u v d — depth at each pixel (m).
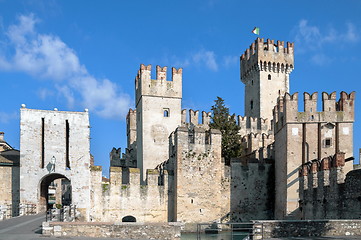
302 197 43.38
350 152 49.38
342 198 33.94
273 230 28.36
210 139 54.78
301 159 49.53
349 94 50.53
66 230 29.06
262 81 90.50
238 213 55.25
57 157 50.44
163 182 54.19
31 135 50.19
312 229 28.72
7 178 50.41
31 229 32.53
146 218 52.62
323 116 50.03
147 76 69.19
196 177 53.16
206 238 45.56
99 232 29.19
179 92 70.25
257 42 91.25
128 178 53.84
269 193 56.50
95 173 51.66
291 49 92.69
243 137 70.50
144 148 67.25
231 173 56.06
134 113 84.94
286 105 50.47
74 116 51.56
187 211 52.12
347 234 28.89
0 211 43.03
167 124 68.81
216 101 74.69
